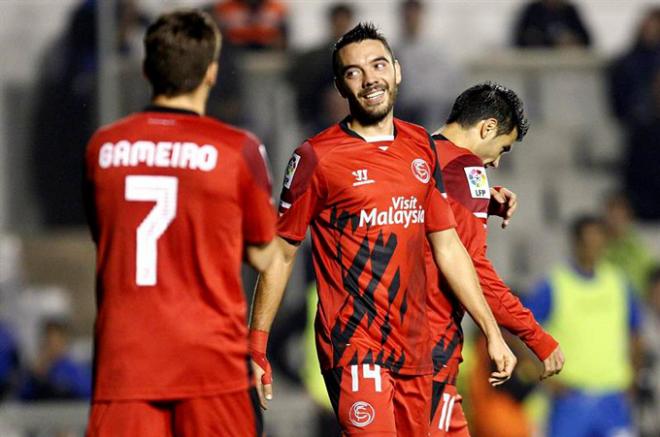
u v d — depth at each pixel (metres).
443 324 23.17
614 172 61.84
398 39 58.56
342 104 54.81
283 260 22.12
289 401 47.53
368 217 21.83
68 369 48.72
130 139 19.09
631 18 65.25
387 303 21.89
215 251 18.97
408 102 55.97
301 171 21.94
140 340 18.80
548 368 23.91
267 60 56.25
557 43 63.03
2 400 49.16
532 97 62.66
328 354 22.05
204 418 18.94
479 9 62.66
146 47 19.38
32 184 56.00
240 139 19.23
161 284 18.84
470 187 23.19
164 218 18.91
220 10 56.62
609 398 45.97
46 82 55.28
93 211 19.20
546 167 61.47
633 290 48.19
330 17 56.00
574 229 46.72
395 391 22.27
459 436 23.73
